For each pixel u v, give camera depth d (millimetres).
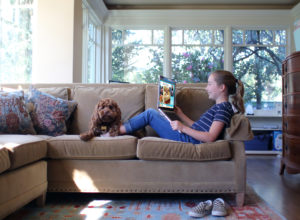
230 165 1565
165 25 4641
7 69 3119
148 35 4727
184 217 1382
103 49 4652
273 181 2285
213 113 1691
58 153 1554
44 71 3230
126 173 1569
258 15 4586
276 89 4633
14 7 3199
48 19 3230
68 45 3209
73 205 1563
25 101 1955
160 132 1779
